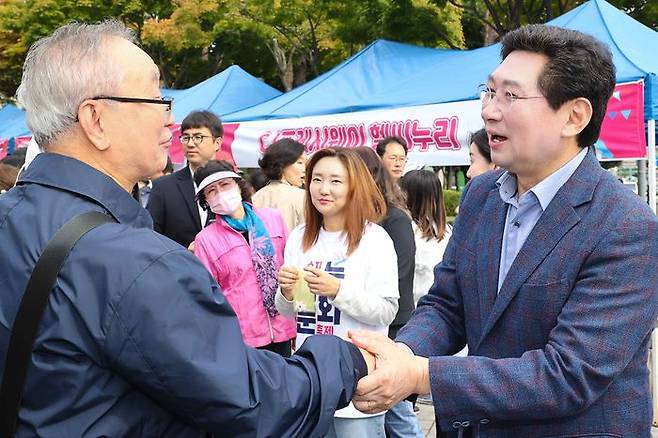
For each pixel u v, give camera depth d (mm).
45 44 1436
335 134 6957
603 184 1628
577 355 1508
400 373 1593
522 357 1577
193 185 4488
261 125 7531
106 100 1396
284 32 18781
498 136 1658
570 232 1595
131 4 16969
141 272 1232
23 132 12641
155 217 4414
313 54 19000
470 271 1822
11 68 19266
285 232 3826
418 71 8039
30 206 1338
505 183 1788
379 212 3104
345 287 2834
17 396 1227
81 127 1402
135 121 1428
